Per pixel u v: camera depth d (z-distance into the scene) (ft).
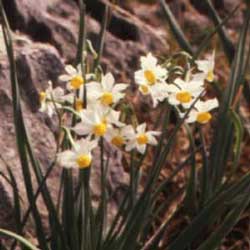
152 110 4.90
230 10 6.07
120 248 3.42
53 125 4.21
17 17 4.67
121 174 4.33
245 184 3.45
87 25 5.05
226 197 3.43
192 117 3.19
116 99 3.02
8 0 4.66
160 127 4.80
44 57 4.37
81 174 3.20
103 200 3.36
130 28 5.22
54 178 4.11
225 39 4.32
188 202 4.00
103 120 2.99
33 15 4.76
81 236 3.47
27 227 3.85
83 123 2.97
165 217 4.23
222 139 3.95
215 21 4.33
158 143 3.33
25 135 3.26
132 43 5.16
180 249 3.50
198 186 4.35
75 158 2.94
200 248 3.48
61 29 4.85
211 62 3.30
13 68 3.19
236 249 4.16
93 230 3.42
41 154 4.10
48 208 3.35
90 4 5.19
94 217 3.62
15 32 4.66
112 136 3.07
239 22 5.97
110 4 5.30
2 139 4.05
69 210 3.37
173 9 5.72
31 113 4.19
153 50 5.27
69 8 5.04
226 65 5.42
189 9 5.89
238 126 3.78
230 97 3.93
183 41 4.28
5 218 3.86
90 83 3.03
